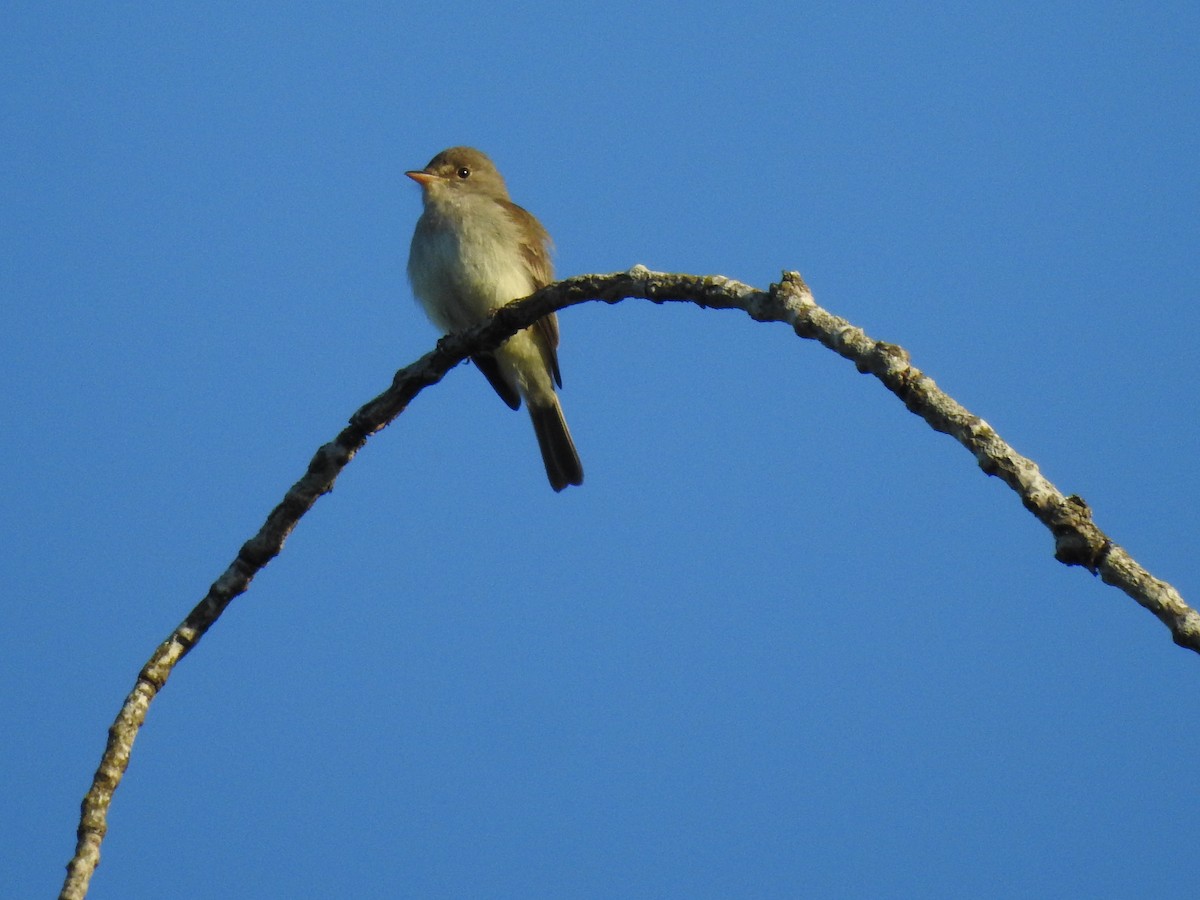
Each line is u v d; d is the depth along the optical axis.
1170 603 6.10
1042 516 6.54
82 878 8.07
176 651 9.02
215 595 9.24
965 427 6.98
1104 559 6.30
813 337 7.90
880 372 7.41
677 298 9.12
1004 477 6.74
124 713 8.70
